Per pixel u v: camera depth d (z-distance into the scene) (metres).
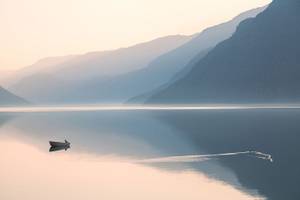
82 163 94.88
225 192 64.06
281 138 128.38
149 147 119.38
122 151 112.31
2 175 81.62
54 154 111.50
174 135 153.75
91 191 67.19
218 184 68.94
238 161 90.06
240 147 111.50
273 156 94.75
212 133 155.38
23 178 78.25
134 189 67.56
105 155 105.75
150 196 63.38
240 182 70.06
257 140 126.38
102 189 68.19
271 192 63.19
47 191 67.81
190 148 113.75
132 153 107.56
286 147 108.25
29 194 66.19
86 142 139.38
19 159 103.38
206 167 83.69
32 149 124.12
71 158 103.06
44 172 84.44
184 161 92.12
